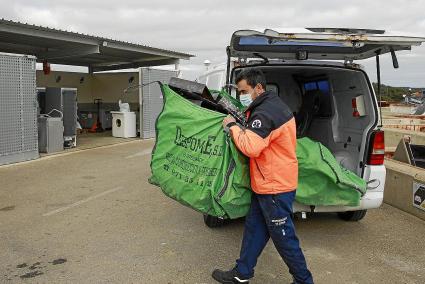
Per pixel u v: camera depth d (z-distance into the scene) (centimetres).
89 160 929
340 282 353
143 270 372
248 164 330
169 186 342
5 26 863
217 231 475
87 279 354
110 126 1595
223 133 331
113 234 462
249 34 374
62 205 574
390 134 936
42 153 1001
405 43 383
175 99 348
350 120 491
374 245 437
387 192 593
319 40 373
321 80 557
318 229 486
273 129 299
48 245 427
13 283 346
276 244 313
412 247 432
